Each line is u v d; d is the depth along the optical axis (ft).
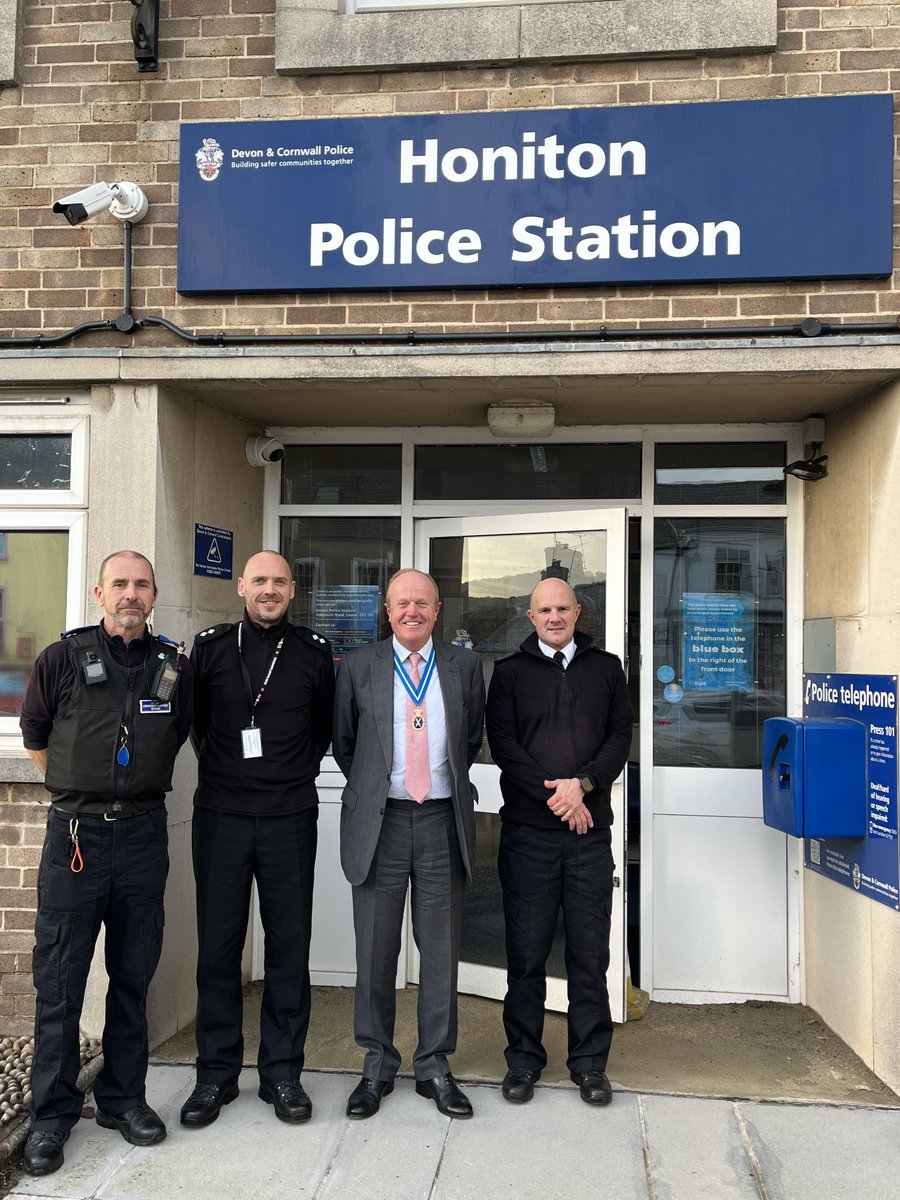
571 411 15.53
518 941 12.48
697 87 13.33
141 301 14.14
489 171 13.47
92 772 10.83
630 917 16.07
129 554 11.19
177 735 11.31
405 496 16.98
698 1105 12.32
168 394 14.28
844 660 14.32
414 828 12.12
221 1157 11.02
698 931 15.97
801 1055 13.88
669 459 16.53
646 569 16.34
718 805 16.06
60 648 11.14
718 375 13.21
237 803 11.77
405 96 13.78
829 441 15.24
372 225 13.64
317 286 13.69
